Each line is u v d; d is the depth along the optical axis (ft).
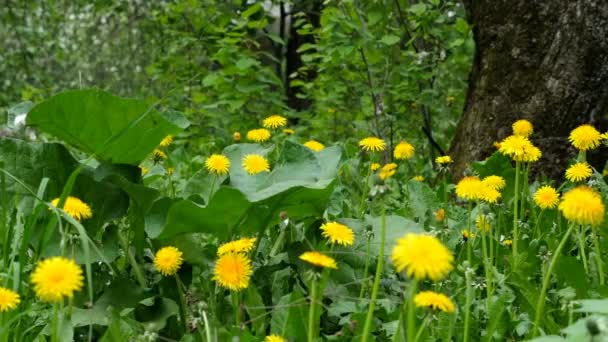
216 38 22.91
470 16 16.14
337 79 21.45
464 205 13.64
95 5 32.12
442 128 20.77
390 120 18.90
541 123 14.53
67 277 4.86
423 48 20.80
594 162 14.25
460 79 24.00
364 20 19.58
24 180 8.00
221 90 22.06
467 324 6.01
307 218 8.43
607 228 8.91
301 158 7.96
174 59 25.27
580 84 14.38
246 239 7.02
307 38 36.52
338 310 7.27
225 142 22.49
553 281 8.45
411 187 10.67
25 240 6.93
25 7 36.73
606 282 8.13
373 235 7.18
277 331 6.84
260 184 8.16
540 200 8.84
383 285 7.34
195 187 8.52
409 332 4.82
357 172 11.45
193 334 6.88
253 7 21.70
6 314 6.50
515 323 6.87
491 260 7.88
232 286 6.06
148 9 35.37
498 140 15.05
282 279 7.86
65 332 6.40
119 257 8.04
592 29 14.34
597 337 4.52
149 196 7.80
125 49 36.40
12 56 35.58
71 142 8.13
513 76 14.93
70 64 37.09
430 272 4.22
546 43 14.62
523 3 14.79
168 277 7.55
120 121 7.93
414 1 21.97
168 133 8.07
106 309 6.98
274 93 22.45
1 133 11.59
